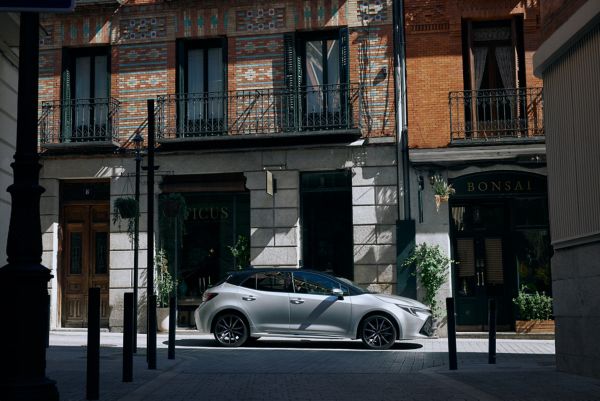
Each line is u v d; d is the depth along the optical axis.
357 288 14.83
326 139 18.81
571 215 9.64
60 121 19.95
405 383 8.77
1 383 5.75
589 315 9.02
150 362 10.27
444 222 18.23
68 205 20.16
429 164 18.38
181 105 19.50
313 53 19.44
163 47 19.83
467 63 18.75
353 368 10.80
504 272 18.52
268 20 19.38
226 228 19.44
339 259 18.88
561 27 9.62
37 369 5.84
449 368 10.27
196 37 19.73
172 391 8.10
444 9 18.67
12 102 10.77
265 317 14.73
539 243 18.36
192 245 19.52
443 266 17.89
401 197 18.42
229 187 19.20
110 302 19.34
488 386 8.25
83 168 19.78
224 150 19.27
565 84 9.84
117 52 20.02
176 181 19.48
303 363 11.52
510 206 18.52
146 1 19.97
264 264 18.86
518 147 17.80
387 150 18.61
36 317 5.86
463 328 18.42
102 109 20.11
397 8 18.83
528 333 17.67
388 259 18.33
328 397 7.62
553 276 10.29
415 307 14.52
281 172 19.02
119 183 19.64
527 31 18.42
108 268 19.89
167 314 18.81
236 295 14.91
